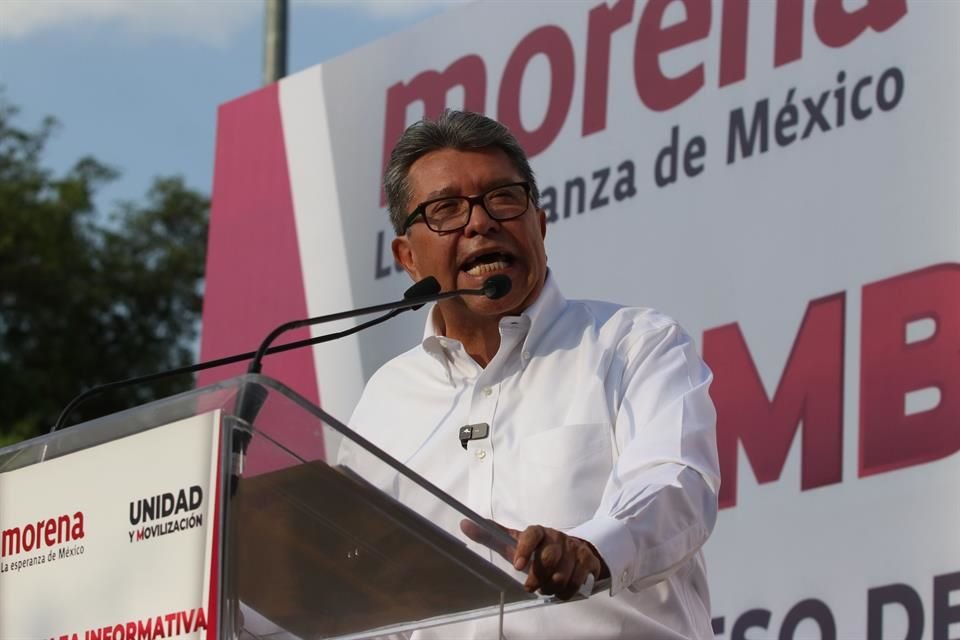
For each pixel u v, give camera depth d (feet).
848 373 37.09
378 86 51.01
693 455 21.79
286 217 52.47
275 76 59.77
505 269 25.09
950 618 34.09
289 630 20.35
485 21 48.24
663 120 42.70
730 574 38.04
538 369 24.86
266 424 17.48
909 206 36.96
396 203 26.37
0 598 20.08
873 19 38.63
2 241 170.50
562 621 22.62
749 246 39.91
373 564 18.80
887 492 35.73
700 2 42.55
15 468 20.29
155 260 178.91
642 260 42.27
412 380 26.27
